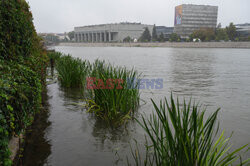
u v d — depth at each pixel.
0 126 1.80
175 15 116.31
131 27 131.12
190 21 110.75
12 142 2.49
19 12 4.28
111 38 136.38
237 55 25.28
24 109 2.62
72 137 3.11
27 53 4.88
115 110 3.73
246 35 80.62
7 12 3.56
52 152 2.68
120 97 3.85
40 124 3.56
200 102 5.04
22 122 2.59
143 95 5.71
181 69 11.79
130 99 4.05
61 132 3.27
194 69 11.82
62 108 4.40
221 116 4.06
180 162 1.78
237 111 4.37
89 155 2.63
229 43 57.59
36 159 2.52
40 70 5.13
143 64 14.66
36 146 2.83
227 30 69.44
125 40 115.88
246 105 4.80
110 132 3.29
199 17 111.38
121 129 3.40
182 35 103.12
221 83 7.58
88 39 147.75
